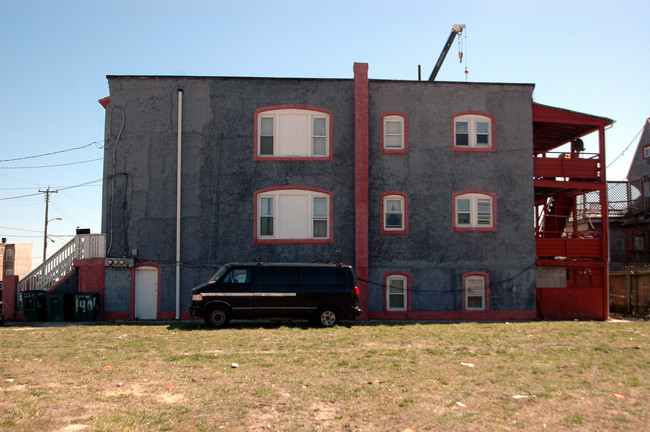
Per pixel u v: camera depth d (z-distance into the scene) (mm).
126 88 21266
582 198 28734
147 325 18047
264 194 21094
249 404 7715
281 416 7223
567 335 15312
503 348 12812
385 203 21547
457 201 21875
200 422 6926
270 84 21422
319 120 21531
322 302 17297
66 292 21156
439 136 21906
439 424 6941
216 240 20828
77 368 10039
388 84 21875
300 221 21062
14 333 15914
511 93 22422
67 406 7414
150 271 20812
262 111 21312
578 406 7789
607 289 22688
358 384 8875
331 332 15578
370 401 7910
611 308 25625
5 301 21109
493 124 22203
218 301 16984
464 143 22188
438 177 21766
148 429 6625
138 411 7277
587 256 22703
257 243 20844
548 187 23062
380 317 21016
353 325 17953
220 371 9820
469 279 21641
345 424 6945
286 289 17234
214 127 21188
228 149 21125
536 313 21984
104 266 20969
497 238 21844
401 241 21375
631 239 31750
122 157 21078
